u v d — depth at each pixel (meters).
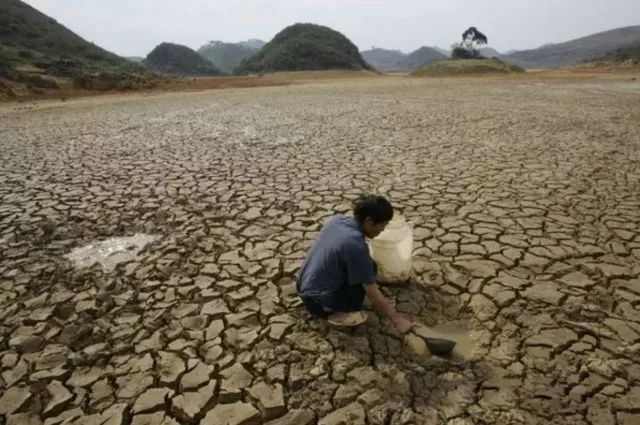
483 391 2.25
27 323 2.94
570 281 3.29
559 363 2.43
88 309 3.07
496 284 3.26
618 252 3.72
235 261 3.75
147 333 2.81
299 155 7.57
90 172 6.70
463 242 3.98
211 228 4.47
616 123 10.25
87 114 14.41
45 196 5.57
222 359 2.56
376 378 2.36
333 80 37.34
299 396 2.27
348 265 2.55
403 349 2.60
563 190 5.35
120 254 3.93
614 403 2.15
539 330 2.72
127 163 7.23
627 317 2.83
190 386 2.35
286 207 5.03
